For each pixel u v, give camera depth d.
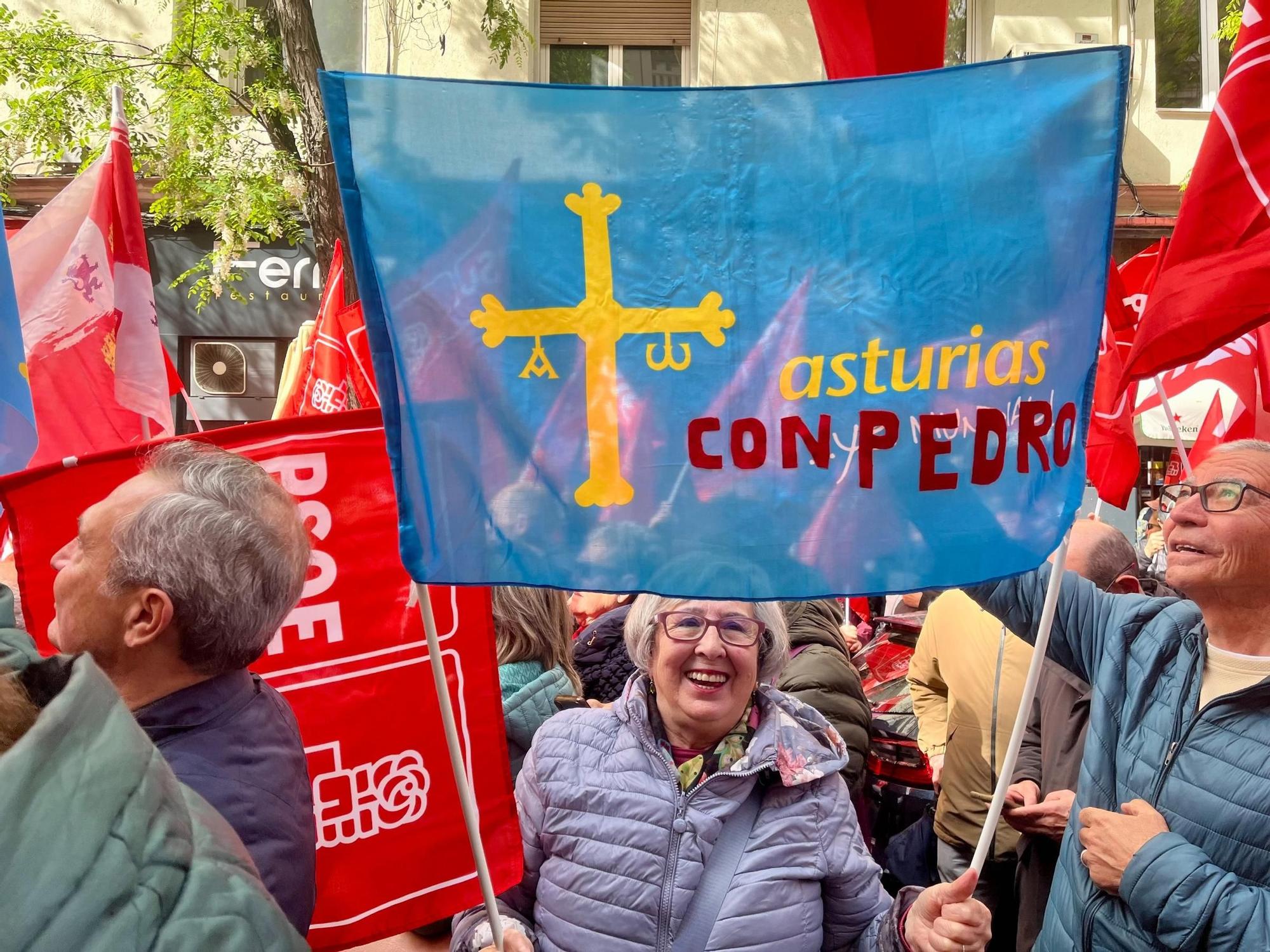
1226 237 2.64
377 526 2.21
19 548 2.00
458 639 2.25
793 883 1.99
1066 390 1.79
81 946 0.71
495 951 1.99
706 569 1.79
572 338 1.79
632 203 1.79
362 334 4.66
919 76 1.78
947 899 1.82
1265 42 2.58
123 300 3.30
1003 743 2.98
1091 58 1.75
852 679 2.95
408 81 1.75
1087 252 1.77
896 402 1.80
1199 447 4.28
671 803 2.02
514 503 1.78
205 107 9.74
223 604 1.60
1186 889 1.84
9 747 0.78
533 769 2.15
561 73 12.01
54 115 9.91
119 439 3.26
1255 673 1.98
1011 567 1.77
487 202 1.77
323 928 2.13
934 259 1.78
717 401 1.81
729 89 1.79
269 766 1.64
